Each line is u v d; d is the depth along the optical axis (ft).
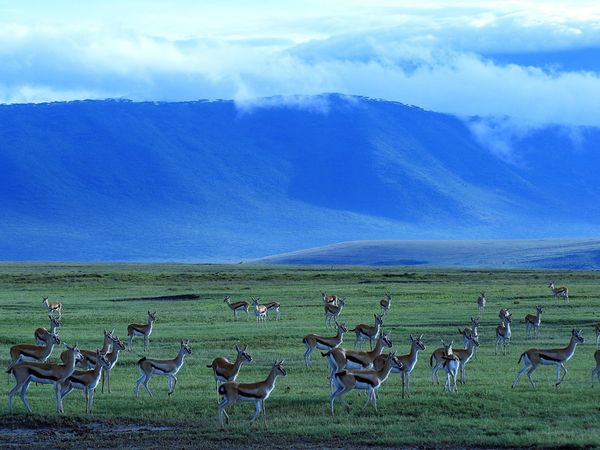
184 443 256.52
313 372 351.87
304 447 251.39
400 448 249.55
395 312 573.33
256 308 533.14
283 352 402.52
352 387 282.56
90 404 288.10
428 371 353.72
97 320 526.98
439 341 439.22
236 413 285.02
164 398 303.07
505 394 296.92
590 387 311.47
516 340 444.14
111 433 268.00
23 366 285.64
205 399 300.20
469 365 367.66
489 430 259.80
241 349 304.09
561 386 313.32
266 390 271.49
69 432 271.08
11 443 259.80
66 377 285.23
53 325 411.13
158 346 425.28
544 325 499.10
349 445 252.83
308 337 370.12
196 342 433.48
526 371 351.67
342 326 375.66
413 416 278.67
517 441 248.73
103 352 319.88
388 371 289.33
